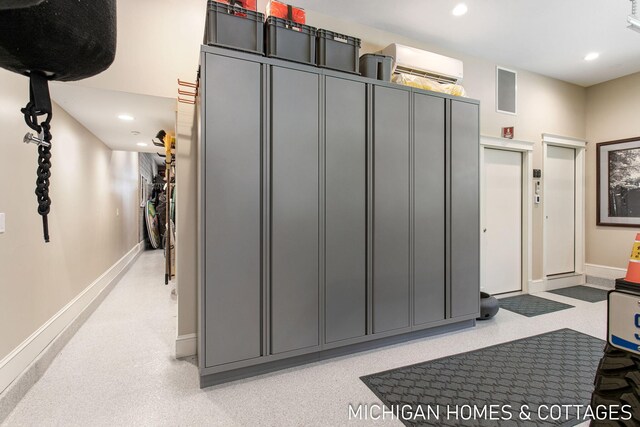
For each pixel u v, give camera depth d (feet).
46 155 2.64
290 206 7.52
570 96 15.28
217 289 6.81
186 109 8.41
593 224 15.49
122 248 18.61
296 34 7.61
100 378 7.17
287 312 7.49
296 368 7.61
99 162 13.51
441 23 10.57
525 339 9.32
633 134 14.08
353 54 8.36
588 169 15.70
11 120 6.59
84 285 11.17
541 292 14.28
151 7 8.33
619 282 3.72
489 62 13.04
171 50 8.47
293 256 7.55
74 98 8.50
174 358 8.13
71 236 9.95
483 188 13.08
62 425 5.63
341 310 8.14
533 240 14.25
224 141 6.84
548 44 11.83
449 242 9.80
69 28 2.22
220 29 6.84
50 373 7.39
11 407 6.03
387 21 10.48
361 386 6.86
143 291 14.87
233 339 6.95
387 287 8.79
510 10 9.82
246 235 7.07
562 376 7.24
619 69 13.85
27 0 1.71
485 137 12.84
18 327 6.65
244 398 6.41
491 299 10.93
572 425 5.61
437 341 9.21
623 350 3.60
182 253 8.30
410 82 9.59
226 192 6.87
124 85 8.10
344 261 8.19
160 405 6.18
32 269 7.34
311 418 5.82
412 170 9.21
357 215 8.38
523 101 13.89
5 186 6.35
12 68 2.38
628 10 9.75
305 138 7.69
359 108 8.41
